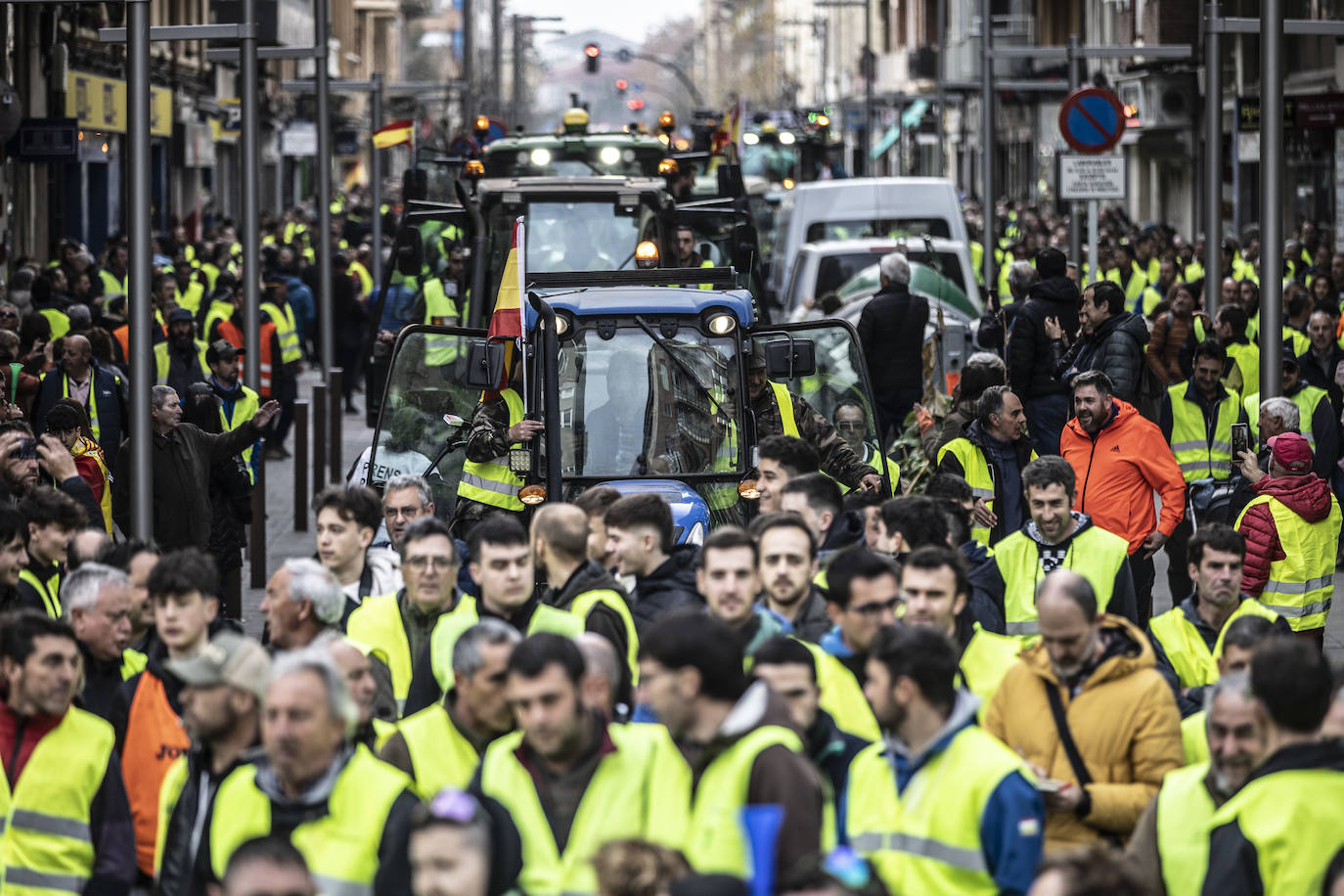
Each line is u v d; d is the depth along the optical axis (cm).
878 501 2967
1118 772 1894
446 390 3725
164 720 2041
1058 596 1877
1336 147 9538
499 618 2192
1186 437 3962
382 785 1606
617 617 2188
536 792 1595
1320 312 4569
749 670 1764
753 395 3431
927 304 5000
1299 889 1573
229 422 4700
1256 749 1631
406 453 3716
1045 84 9962
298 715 1575
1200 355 3934
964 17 18488
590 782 1595
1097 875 1252
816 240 7812
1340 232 9419
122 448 3403
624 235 5222
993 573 2598
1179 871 1669
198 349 5831
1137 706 1891
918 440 4225
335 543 2480
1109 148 5450
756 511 3300
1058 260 4075
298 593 2088
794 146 11638
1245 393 4600
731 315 3341
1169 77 11850
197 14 13488
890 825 1675
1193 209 12019
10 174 8650
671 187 5478
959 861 1636
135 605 2295
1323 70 10238
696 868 1525
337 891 1574
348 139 16050
